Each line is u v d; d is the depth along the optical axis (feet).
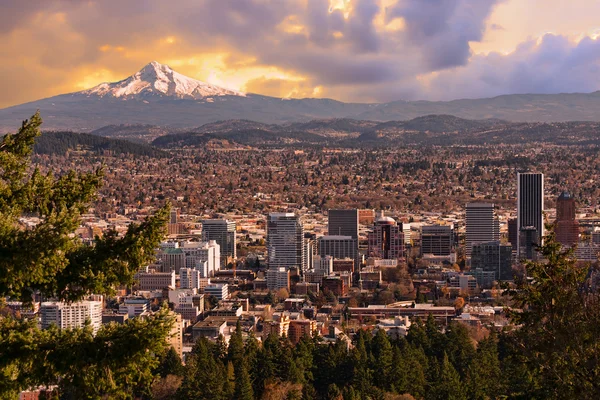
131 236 282.36
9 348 266.36
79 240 282.15
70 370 267.59
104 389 268.21
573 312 326.65
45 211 289.33
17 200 287.07
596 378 315.99
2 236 260.62
